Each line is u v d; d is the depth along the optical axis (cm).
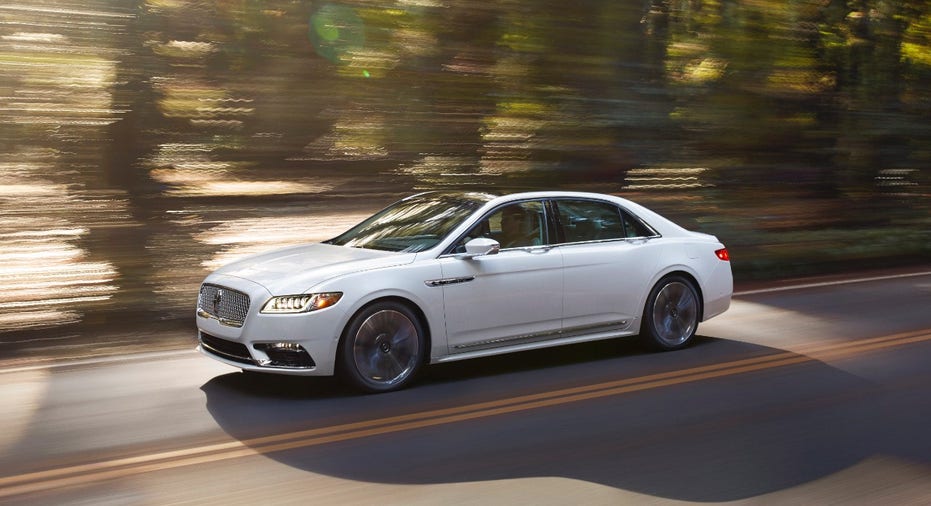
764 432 520
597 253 702
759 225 1362
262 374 657
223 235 1202
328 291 581
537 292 667
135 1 1085
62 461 462
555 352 747
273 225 1316
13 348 736
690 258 755
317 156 1301
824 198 1554
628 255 719
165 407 566
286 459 468
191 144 1170
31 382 632
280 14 1205
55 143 1078
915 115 1652
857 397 600
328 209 1344
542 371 675
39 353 722
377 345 601
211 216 1256
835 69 1583
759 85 1471
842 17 1563
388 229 688
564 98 1334
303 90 1244
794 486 432
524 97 1334
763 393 611
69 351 730
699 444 497
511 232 672
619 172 1363
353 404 575
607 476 444
